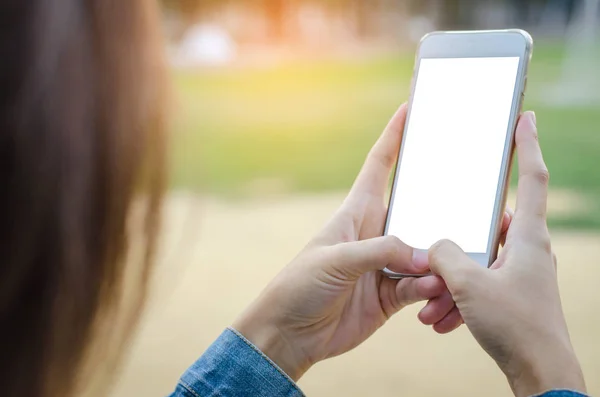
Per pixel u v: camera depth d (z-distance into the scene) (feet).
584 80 31.78
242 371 2.45
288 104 30.73
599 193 17.11
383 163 3.48
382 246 2.87
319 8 43.68
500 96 3.46
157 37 1.33
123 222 1.23
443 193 3.42
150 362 8.12
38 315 1.18
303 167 21.61
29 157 1.14
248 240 13.51
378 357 8.28
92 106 1.19
